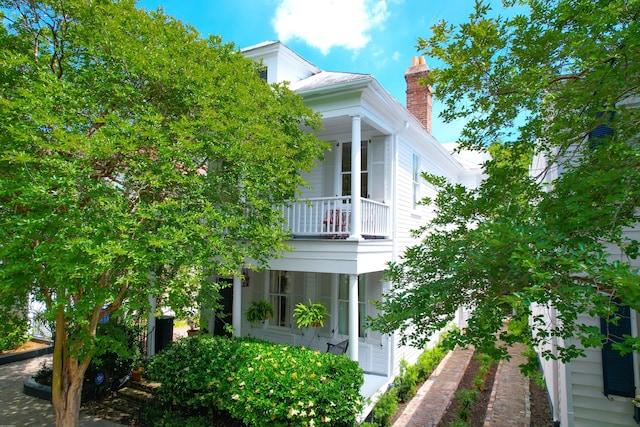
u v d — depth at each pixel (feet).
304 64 38.40
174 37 18.42
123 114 17.19
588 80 11.87
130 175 16.60
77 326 17.87
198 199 17.80
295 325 33.99
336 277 32.48
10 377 30.86
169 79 17.04
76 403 18.56
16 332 20.59
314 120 25.39
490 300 12.51
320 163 34.12
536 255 9.86
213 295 19.56
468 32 14.53
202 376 21.94
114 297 16.08
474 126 15.98
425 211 40.04
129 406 24.85
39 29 16.62
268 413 19.34
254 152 19.34
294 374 19.65
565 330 12.42
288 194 26.40
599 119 13.04
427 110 42.55
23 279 14.15
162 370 23.13
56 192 13.58
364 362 30.45
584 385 17.90
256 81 22.71
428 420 23.59
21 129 13.41
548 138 15.21
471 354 40.06
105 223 13.69
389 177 31.48
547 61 13.83
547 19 13.51
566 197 12.30
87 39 15.99
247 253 20.48
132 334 28.30
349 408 19.26
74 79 16.16
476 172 55.88
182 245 16.15
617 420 17.13
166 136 16.67
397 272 16.71
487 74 15.07
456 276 13.37
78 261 13.20
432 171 42.93
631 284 7.68
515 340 12.68
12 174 14.21
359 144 25.94
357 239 24.54
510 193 14.67
